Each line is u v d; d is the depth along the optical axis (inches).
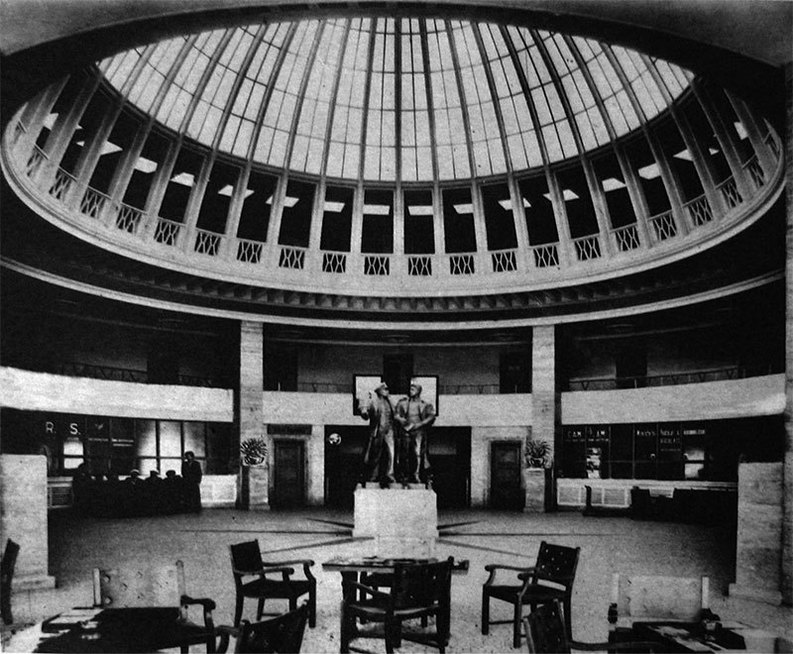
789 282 372.2
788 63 365.7
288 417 965.2
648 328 943.0
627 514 831.1
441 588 275.1
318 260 969.5
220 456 962.1
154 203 843.4
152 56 748.0
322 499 966.4
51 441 824.9
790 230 370.9
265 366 1032.2
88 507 779.4
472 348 1052.5
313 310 973.2
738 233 697.0
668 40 378.9
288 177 946.7
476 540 594.9
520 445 965.2
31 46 366.3
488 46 888.3
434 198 986.7
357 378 1045.8
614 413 899.4
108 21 363.3
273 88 895.7
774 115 417.1
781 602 362.9
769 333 831.7
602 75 816.3
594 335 981.8
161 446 935.0
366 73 927.0
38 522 394.3
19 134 592.1
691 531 672.4
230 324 959.6
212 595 377.7
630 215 889.5
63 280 767.1
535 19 384.2
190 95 829.2
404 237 1006.4
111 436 882.8
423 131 961.5
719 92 664.4
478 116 937.5
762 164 621.6
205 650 276.2
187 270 867.4
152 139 823.7
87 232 744.3
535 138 921.5
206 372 994.7
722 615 339.9
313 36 877.2
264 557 490.9
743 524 390.3
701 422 850.1
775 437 800.3
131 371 926.4
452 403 998.4
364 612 266.1
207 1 365.4
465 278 972.6
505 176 950.4
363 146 962.7
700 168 748.6
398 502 551.5
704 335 905.5
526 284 936.3
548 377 936.9
